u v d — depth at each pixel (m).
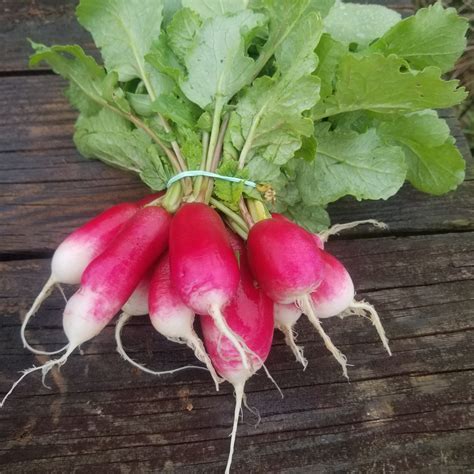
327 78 0.18
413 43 0.19
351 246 0.23
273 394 0.20
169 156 0.19
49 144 0.24
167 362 0.20
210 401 0.19
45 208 0.23
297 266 0.16
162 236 0.17
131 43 0.20
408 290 0.22
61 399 0.19
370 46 0.20
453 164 0.21
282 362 0.20
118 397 0.19
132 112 0.20
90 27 0.21
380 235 0.23
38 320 0.20
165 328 0.17
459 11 0.37
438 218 0.24
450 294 0.22
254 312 0.17
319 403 0.20
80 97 0.22
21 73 0.26
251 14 0.18
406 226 0.23
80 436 0.19
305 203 0.20
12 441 0.18
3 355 0.20
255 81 0.18
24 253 0.22
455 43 0.19
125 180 0.23
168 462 0.18
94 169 0.24
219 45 0.18
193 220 0.16
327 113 0.19
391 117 0.20
